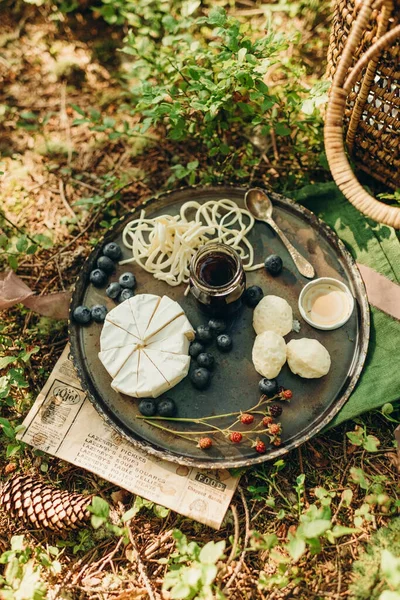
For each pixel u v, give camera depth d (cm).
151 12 93
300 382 73
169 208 81
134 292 77
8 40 99
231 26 76
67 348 78
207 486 72
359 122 75
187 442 71
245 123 86
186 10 80
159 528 73
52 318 83
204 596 65
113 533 73
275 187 88
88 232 89
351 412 72
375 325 75
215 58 78
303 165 89
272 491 74
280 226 79
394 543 70
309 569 70
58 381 77
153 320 73
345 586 69
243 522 73
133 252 77
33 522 72
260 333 74
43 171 93
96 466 74
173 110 77
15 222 90
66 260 86
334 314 75
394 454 74
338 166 68
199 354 73
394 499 73
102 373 74
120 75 97
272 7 96
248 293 75
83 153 94
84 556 73
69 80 97
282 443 71
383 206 67
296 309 76
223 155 90
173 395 73
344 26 70
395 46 65
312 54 96
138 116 95
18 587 67
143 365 72
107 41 99
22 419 79
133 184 91
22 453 77
